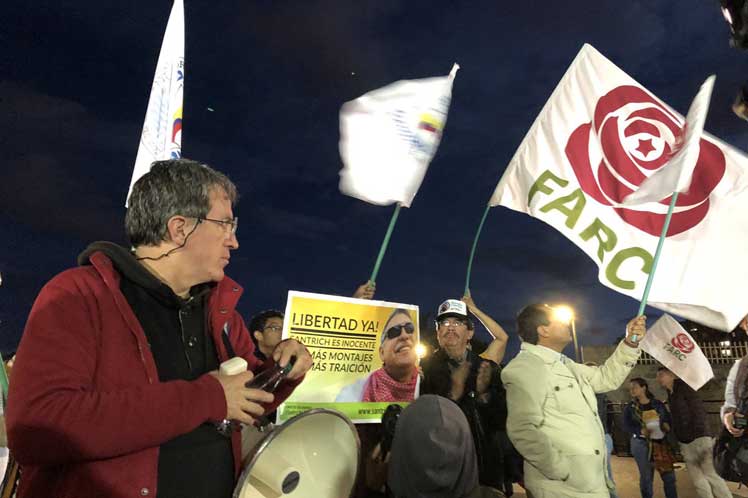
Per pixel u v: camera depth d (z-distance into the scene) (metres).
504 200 4.11
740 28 1.22
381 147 2.92
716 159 3.74
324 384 2.51
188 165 1.53
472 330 3.77
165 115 2.76
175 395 1.19
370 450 2.57
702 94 2.96
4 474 2.30
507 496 4.09
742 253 3.52
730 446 3.92
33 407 1.09
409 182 2.93
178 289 1.50
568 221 3.85
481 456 3.33
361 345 2.63
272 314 3.76
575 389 3.17
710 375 4.33
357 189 2.85
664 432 6.71
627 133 3.96
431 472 1.49
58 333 1.19
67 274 1.34
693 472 6.36
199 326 1.55
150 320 1.42
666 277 3.60
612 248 3.74
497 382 3.68
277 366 1.57
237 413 1.27
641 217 3.75
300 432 1.52
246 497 1.43
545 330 3.37
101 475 1.19
